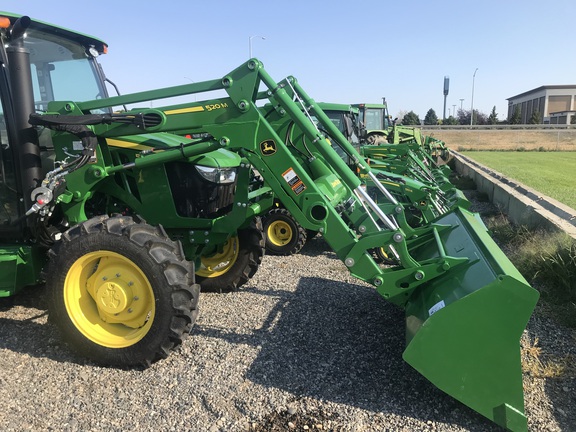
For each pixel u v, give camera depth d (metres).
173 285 3.11
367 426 2.66
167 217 4.00
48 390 2.98
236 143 3.34
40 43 4.07
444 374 2.70
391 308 4.32
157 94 3.42
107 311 3.29
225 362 3.32
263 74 3.23
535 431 2.64
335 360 3.35
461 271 3.05
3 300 4.37
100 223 3.25
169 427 2.64
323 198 3.22
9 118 3.62
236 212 3.96
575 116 64.19
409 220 6.07
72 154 3.65
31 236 3.80
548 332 3.85
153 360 3.21
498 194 9.50
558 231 5.40
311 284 5.02
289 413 2.75
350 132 7.39
